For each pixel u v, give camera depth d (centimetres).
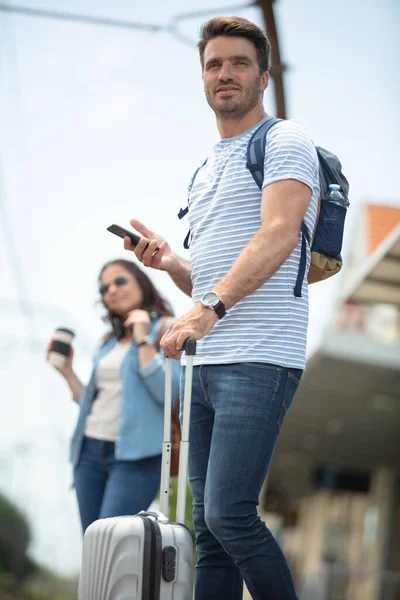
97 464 541
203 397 368
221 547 372
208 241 376
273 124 374
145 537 333
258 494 348
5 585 2488
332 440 2325
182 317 347
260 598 346
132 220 411
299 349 360
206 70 387
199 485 374
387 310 1294
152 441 522
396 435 2117
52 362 608
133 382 532
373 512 2589
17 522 2447
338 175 385
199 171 399
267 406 348
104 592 336
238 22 383
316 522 3053
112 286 561
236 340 355
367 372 1488
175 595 333
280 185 354
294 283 362
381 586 1230
